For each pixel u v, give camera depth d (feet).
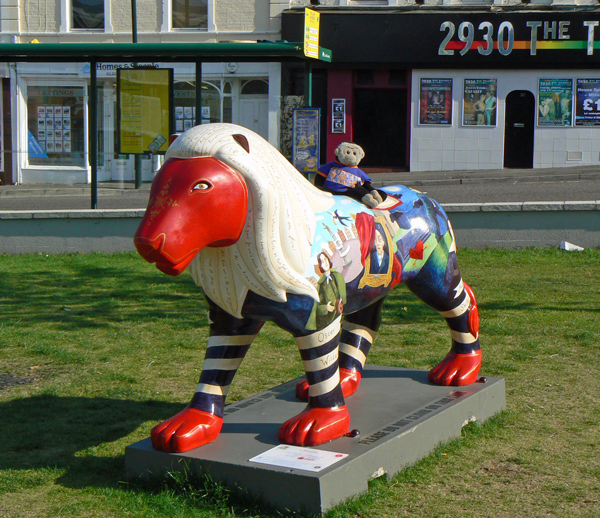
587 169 64.95
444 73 68.18
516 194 50.06
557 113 68.03
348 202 13.20
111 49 37.58
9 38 70.23
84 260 36.52
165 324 24.77
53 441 14.78
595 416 15.71
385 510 11.49
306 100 41.19
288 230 11.50
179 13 70.28
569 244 36.27
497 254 35.58
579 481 12.59
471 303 15.57
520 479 12.66
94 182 40.11
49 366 20.18
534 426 15.16
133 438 14.94
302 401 14.73
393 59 67.72
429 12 66.95
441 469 13.00
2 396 17.65
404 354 20.67
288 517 11.09
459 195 50.62
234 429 13.12
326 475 11.02
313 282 11.88
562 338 22.07
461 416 14.43
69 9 70.03
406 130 69.92
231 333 12.74
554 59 66.80
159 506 11.58
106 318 25.57
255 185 11.12
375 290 13.26
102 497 12.04
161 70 40.29
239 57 38.99
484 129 68.54
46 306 27.37
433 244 14.43
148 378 19.11
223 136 11.19
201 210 10.73
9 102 61.36
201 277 11.88
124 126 40.96
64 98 61.00
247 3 69.51
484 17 66.64
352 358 15.15
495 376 17.57
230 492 11.57
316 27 43.39
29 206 50.62
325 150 69.87
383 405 14.17
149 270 34.09
